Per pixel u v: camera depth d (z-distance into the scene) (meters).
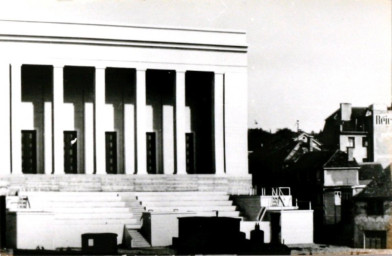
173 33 78.06
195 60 78.56
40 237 61.91
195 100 82.56
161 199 73.56
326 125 83.50
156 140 80.94
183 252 59.31
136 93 77.19
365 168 81.06
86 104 78.31
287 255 59.81
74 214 66.44
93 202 69.94
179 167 78.19
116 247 59.53
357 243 70.44
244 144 79.56
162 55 77.69
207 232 59.34
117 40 76.31
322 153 80.56
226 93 79.38
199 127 82.50
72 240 64.44
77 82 78.44
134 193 73.62
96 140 75.81
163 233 64.56
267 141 84.50
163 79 81.38
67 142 78.38
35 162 77.12
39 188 72.81
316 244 69.81
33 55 73.75
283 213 68.50
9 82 73.06
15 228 61.41
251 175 79.44
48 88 77.62
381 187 71.19
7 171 72.50
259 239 62.94
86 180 74.31
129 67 76.75
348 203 72.38
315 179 79.31
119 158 79.56
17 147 73.06
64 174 74.00
